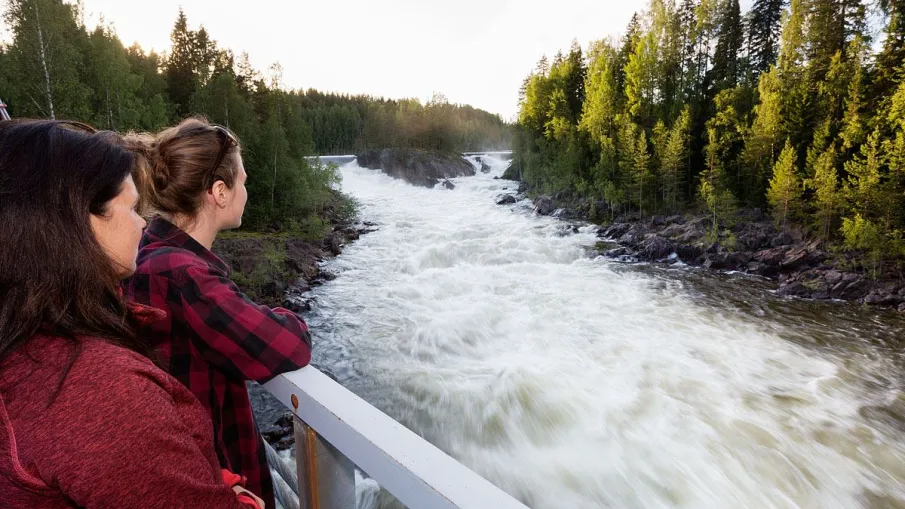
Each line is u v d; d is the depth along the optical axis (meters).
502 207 37.44
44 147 0.61
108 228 0.69
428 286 17.83
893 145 23.25
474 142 94.88
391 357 11.87
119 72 23.89
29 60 19.02
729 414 9.20
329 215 31.44
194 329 0.98
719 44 45.56
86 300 0.62
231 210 1.22
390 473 0.74
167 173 1.08
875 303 16.42
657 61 45.34
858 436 8.62
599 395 9.80
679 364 11.25
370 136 65.56
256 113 40.62
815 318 14.88
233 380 1.15
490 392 10.00
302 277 18.88
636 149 34.81
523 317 14.34
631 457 8.00
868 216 22.72
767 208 28.69
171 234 1.09
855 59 30.45
